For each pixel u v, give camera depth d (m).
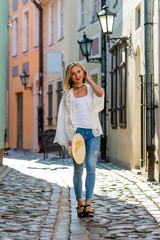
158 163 8.46
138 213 5.71
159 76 8.34
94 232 4.73
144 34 8.85
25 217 5.48
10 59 28.62
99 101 5.59
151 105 8.69
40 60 23.23
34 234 4.66
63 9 20.98
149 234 4.63
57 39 21.67
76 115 5.63
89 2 17.09
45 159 16.48
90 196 5.51
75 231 4.76
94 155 5.61
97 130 5.65
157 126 8.52
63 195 7.29
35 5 23.42
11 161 15.66
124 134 12.03
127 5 11.77
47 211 5.91
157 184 8.22
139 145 10.76
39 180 9.36
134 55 10.91
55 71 16.62
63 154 17.25
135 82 10.79
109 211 5.86
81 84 5.68
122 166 12.24
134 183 8.53
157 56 8.47
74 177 5.66
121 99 12.55
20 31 26.97
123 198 6.88
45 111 23.66
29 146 25.45
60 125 5.68
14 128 27.62
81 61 18.17
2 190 7.75
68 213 5.77
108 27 11.52
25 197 7.07
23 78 24.52
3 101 13.03
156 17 8.53
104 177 9.65
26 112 25.98
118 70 12.88
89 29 17.16
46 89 23.48
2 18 12.57
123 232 4.73
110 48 13.66
